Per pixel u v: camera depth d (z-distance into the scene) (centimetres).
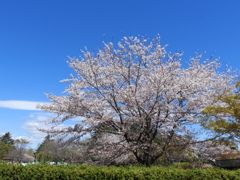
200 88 1226
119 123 1202
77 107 1140
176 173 702
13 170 787
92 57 1182
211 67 1358
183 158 1306
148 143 1115
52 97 1223
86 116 1136
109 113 1122
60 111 1178
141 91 1175
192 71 1306
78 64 1202
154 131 1220
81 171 732
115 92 1189
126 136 1162
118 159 1305
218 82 1273
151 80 1153
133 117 1116
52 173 748
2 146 4019
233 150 1540
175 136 1249
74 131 1168
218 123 1202
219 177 687
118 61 1231
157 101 1169
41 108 1188
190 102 1165
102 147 1119
